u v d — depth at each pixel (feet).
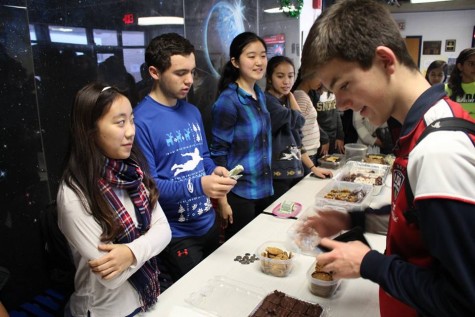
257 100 7.02
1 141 5.30
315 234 4.39
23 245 5.73
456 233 1.85
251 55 6.53
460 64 9.66
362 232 4.07
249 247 5.08
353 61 2.24
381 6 2.32
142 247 3.76
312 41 2.42
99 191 3.69
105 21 6.58
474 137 1.97
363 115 2.56
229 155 6.82
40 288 5.98
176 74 5.18
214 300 3.88
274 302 3.70
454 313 1.91
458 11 22.22
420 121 2.22
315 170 8.46
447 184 1.87
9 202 5.49
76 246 3.65
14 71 5.33
